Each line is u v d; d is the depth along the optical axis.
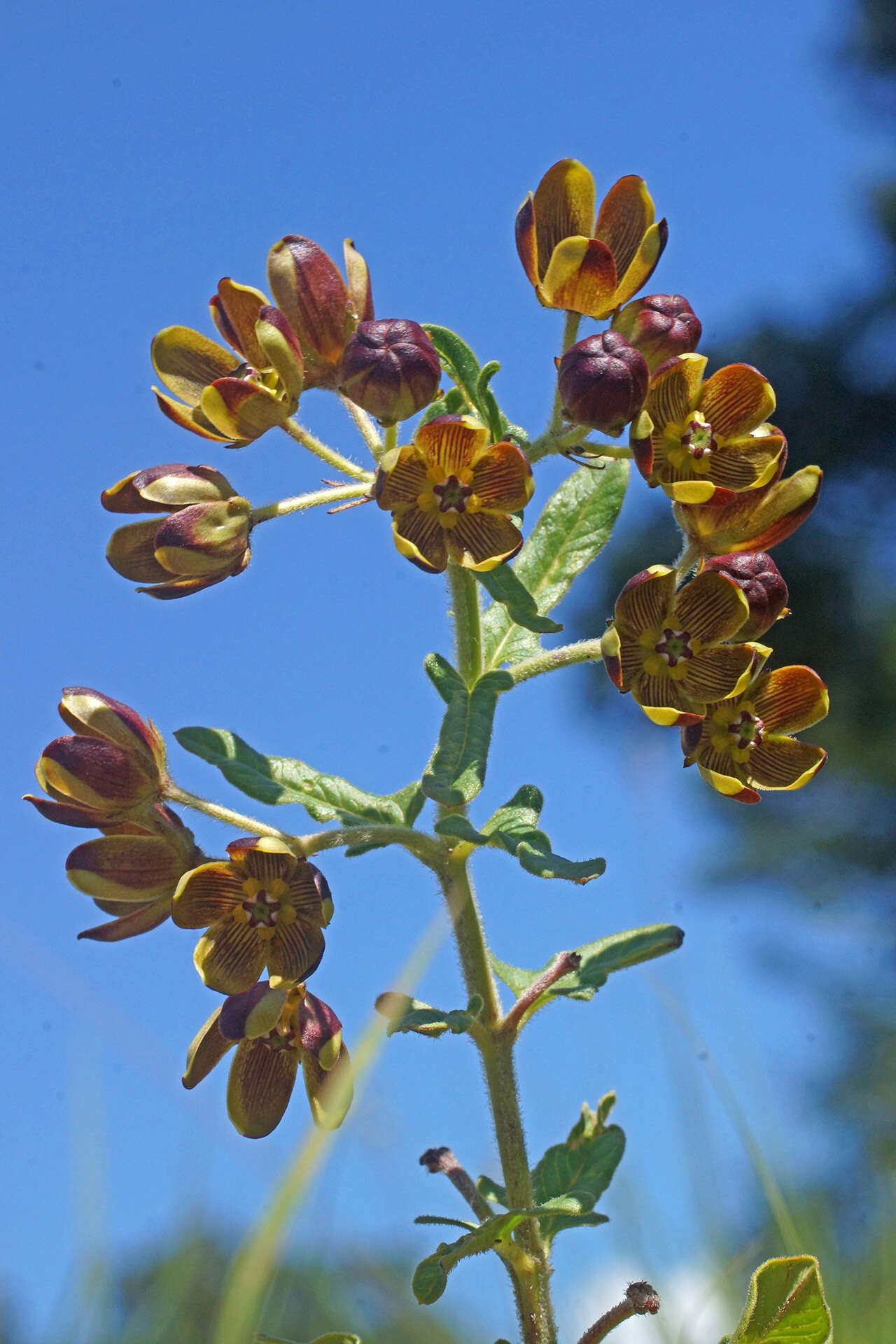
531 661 0.48
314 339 0.48
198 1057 0.46
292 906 0.46
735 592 0.47
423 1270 0.46
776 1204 0.48
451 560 0.47
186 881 0.46
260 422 0.48
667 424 0.48
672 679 0.48
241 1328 0.40
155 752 0.48
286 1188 0.40
